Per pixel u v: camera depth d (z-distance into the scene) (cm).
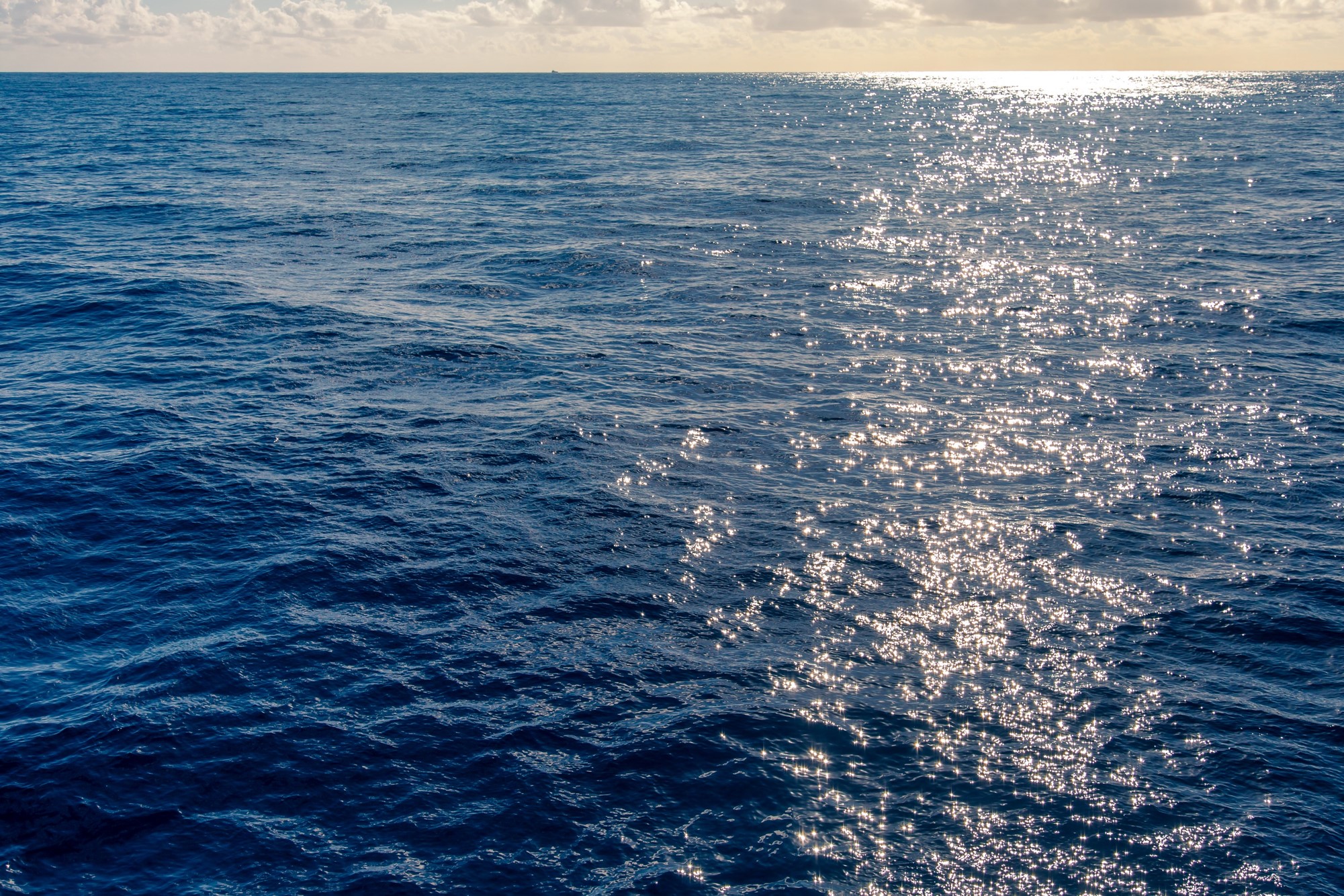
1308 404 1328
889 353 1571
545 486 1062
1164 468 1122
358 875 546
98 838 569
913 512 1009
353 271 2147
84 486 1041
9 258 2164
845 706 694
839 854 564
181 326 1667
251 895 532
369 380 1420
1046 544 940
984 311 1830
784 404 1334
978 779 623
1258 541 943
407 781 617
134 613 808
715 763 634
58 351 1536
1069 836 577
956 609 827
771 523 982
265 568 877
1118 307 1842
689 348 1594
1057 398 1359
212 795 603
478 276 2111
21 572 870
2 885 533
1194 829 580
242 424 1234
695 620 809
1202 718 680
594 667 739
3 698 692
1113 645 771
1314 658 751
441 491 1049
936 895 538
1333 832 577
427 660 746
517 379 1427
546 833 578
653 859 558
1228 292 1925
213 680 713
